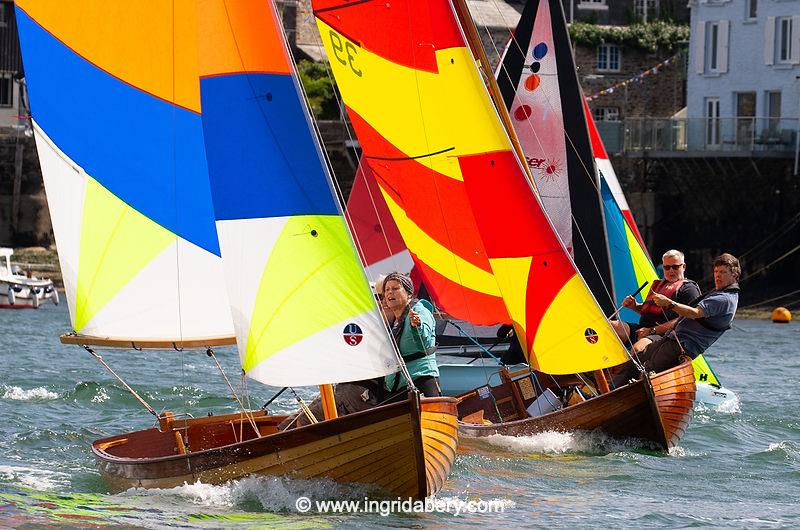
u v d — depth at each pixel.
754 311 148.38
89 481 43.28
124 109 42.34
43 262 186.38
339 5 56.62
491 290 54.50
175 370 80.75
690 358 54.03
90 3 42.19
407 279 43.59
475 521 38.22
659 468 48.06
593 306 50.97
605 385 53.16
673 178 171.75
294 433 38.31
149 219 42.34
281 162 39.22
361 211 66.38
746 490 44.56
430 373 43.25
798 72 181.38
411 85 54.94
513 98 65.06
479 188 53.25
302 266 38.84
